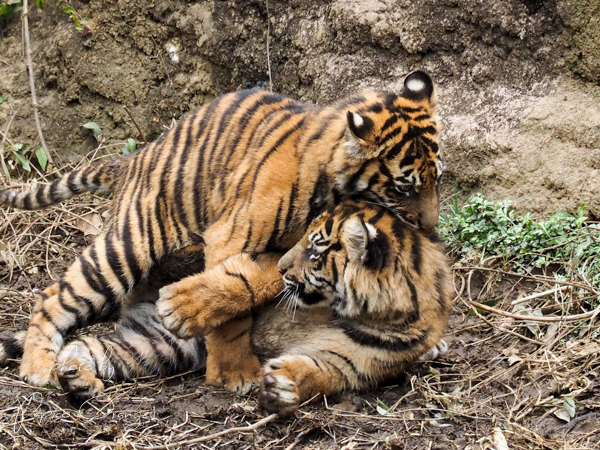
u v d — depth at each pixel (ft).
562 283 28.55
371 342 25.29
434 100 28.53
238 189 27.35
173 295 25.05
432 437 22.85
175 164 29.04
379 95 28.12
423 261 25.64
